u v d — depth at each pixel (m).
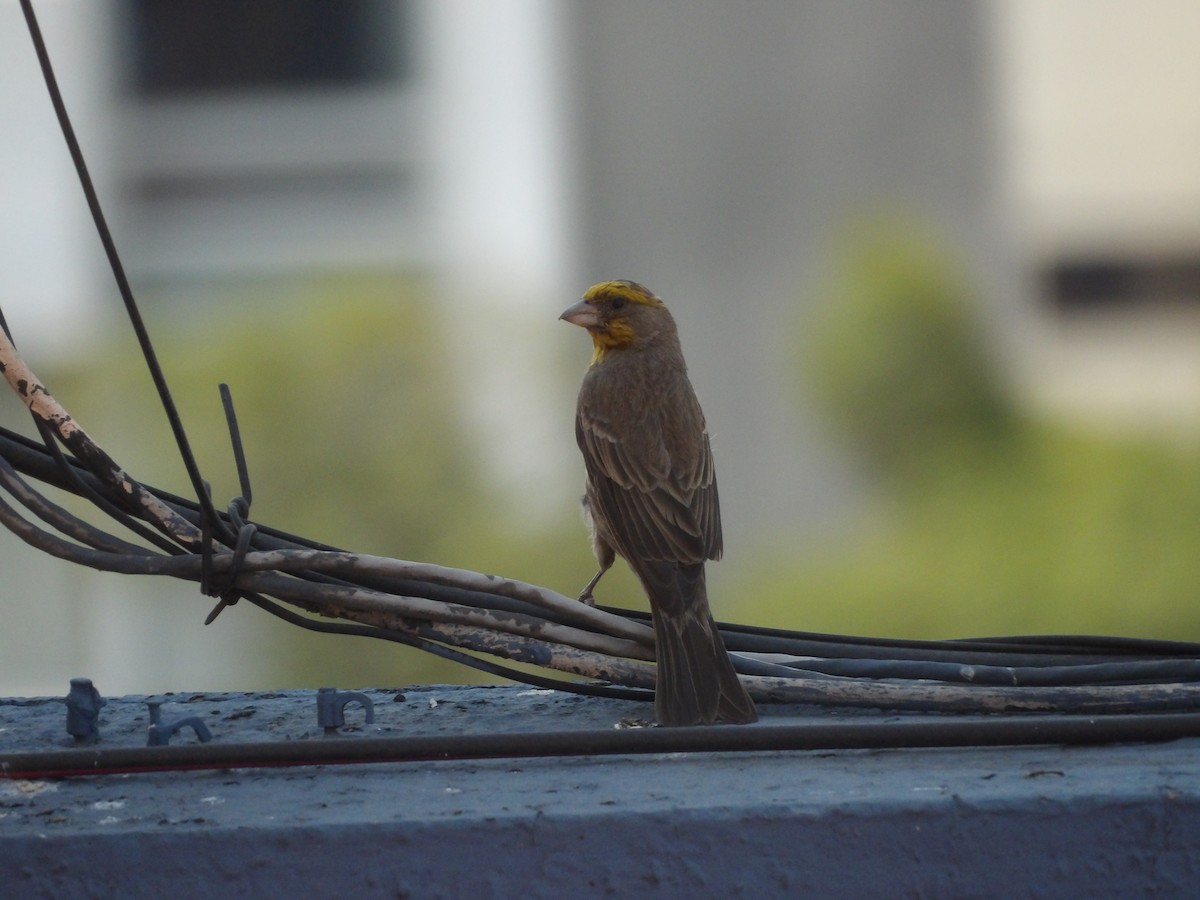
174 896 4.05
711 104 21.17
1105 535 13.80
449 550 13.01
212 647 14.62
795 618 14.26
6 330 4.78
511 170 20.30
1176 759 4.46
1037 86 21.66
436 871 4.08
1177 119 21.78
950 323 17.23
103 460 4.78
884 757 4.55
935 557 14.21
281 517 13.14
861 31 21.30
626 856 4.10
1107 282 21.70
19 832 4.05
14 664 15.16
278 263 20.11
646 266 21.17
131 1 19.78
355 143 20.23
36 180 19.16
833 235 19.77
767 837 4.11
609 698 5.25
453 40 20.14
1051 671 5.00
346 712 5.31
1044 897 4.13
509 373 13.89
